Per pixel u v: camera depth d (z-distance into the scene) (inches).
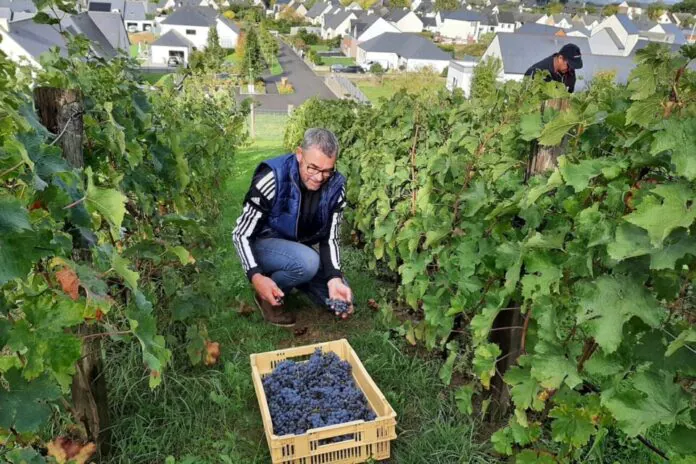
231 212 287.7
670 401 63.5
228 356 138.9
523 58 1865.2
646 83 66.8
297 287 166.7
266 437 106.6
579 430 80.3
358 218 209.2
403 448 108.2
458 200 125.0
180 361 131.5
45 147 73.5
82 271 70.3
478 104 175.3
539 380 78.3
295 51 3139.8
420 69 2274.9
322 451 100.2
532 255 84.4
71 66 129.1
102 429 101.3
